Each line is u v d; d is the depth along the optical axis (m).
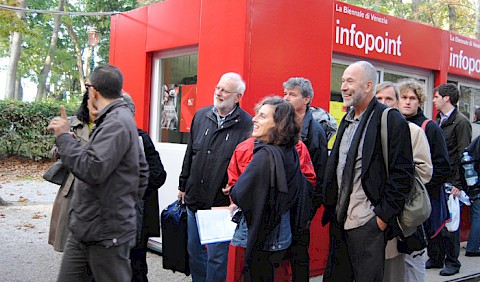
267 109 2.90
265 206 2.79
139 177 2.88
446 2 17.72
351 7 5.25
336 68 5.31
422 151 3.20
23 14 19.64
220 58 4.59
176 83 5.42
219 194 3.74
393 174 2.92
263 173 2.78
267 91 4.47
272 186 2.77
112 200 2.61
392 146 2.95
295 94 3.73
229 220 3.29
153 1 25.00
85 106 2.99
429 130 3.94
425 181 3.19
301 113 3.78
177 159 5.25
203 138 3.84
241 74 4.34
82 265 2.72
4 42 25.19
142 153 3.11
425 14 18.56
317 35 4.82
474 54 7.14
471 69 7.10
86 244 2.62
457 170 5.46
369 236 3.00
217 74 4.61
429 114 6.51
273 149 2.83
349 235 3.09
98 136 2.56
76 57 36.62
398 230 2.98
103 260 2.63
